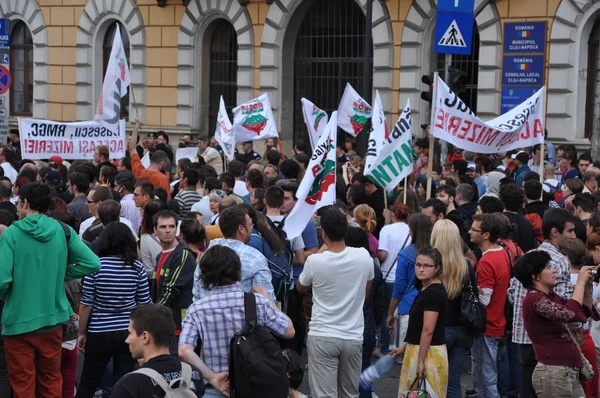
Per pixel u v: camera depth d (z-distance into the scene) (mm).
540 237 11102
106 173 12984
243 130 16906
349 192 11672
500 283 8891
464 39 15180
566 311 7535
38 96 31734
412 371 7984
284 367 6305
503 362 9391
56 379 8203
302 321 9859
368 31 19938
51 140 15633
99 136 16141
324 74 26625
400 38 24219
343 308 8000
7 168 15883
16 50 32750
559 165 18359
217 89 28609
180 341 6574
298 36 26922
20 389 7973
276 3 26344
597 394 8273
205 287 6707
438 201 10227
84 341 8281
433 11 23531
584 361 7777
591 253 8750
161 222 8797
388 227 10734
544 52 21938
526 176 13039
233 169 13523
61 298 8102
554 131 22000
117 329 8211
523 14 22125
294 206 9383
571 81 21688
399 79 24328
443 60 24000
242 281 7391
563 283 8453
